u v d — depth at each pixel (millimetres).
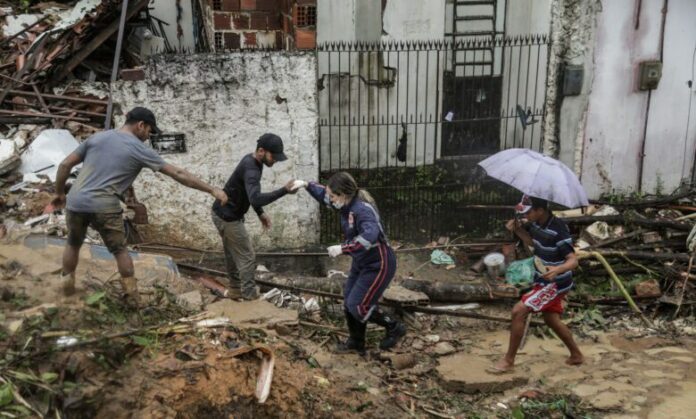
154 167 5383
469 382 5504
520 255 7941
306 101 7715
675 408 5254
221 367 4645
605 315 7141
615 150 8922
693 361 6113
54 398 3961
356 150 9305
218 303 6246
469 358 6039
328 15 8891
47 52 8742
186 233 7918
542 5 8758
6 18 9656
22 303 4762
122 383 4250
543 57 8875
